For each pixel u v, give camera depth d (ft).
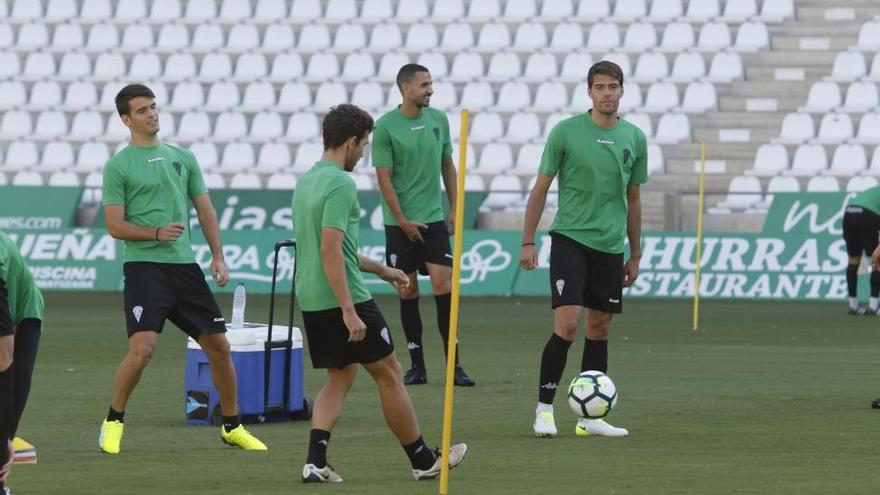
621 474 87.66
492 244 292.81
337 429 110.32
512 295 287.28
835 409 121.08
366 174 330.34
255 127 347.97
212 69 363.15
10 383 71.56
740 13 351.67
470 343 188.65
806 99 328.08
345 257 84.02
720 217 295.07
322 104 350.23
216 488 83.20
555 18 358.64
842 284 273.54
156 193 100.32
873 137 315.37
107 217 99.30
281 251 299.99
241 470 90.27
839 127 317.83
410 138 144.36
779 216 280.92
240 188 311.88
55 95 362.74
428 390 137.80
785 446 99.96
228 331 113.09
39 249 312.71
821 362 163.12
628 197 110.93
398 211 143.23
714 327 214.48
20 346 76.69
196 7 378.94
